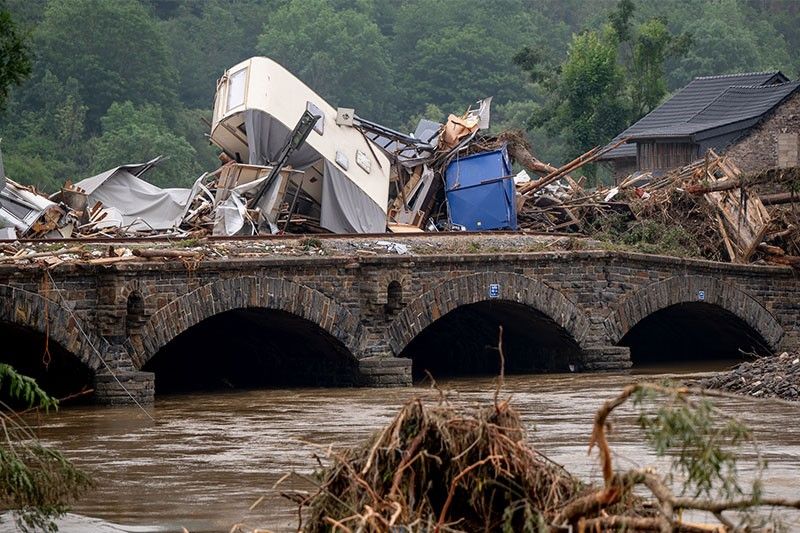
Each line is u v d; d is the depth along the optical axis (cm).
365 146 7294
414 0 19588
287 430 4647
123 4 15775
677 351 8038
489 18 18662
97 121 15088
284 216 6975
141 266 5506
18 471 2728
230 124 7169
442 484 2305
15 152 13675
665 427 2081
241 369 6962
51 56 15025
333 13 17750
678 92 11525
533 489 2267
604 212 7856
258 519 3111
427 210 7650
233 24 18100
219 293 5744
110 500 3366
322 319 6044
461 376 6850
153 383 5525
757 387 5428
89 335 5447
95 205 6931
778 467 3603
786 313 7475
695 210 7712
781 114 10200
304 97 7206
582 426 4509
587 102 11850
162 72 15725
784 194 7806
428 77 17638
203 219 6900
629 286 6881
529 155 8256
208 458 4028
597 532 2114
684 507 2073
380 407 5328
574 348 6825
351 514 2242
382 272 6156
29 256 5353
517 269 6569
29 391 2848
